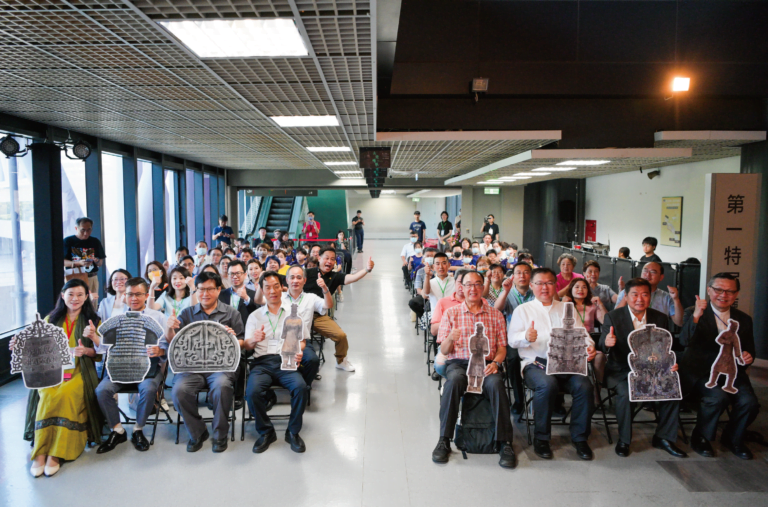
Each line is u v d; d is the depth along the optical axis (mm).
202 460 3613
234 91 4285
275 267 6230
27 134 5672
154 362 3910
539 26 7508
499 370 3842
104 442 3779
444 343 3879
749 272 5605
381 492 3201
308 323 4613
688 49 7438
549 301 4023
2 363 5203
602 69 7520
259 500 3107
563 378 3844
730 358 3662
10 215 5676
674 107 7625
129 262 8266
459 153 8438
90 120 5672
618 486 3283
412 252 11945
